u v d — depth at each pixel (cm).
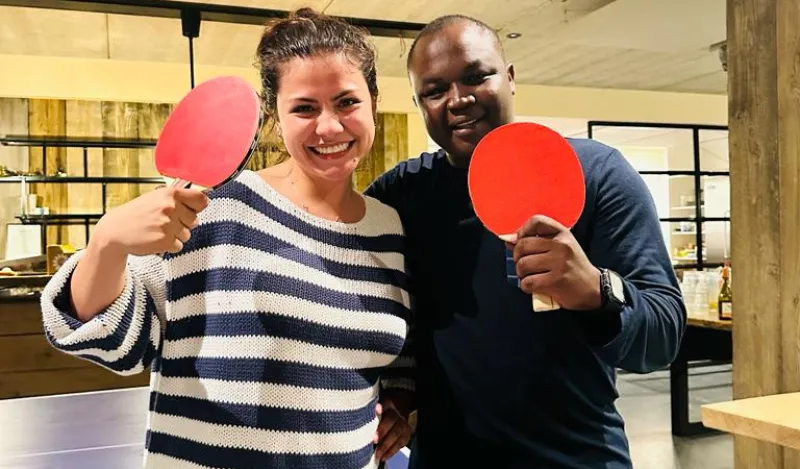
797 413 111
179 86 553
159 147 89
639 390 564
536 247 90
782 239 201
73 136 594
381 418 115
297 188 111
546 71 627
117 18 432
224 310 97
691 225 809
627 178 114
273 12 243
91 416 191
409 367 127
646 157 858
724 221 811
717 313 383
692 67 619
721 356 382
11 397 326
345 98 102
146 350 97
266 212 103
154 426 100
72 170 595
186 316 99
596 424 115
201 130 88
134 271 97
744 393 216
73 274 89
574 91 705
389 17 450
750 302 213
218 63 555
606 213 112
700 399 522
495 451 114
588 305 91
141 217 82
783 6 197
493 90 117
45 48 504
